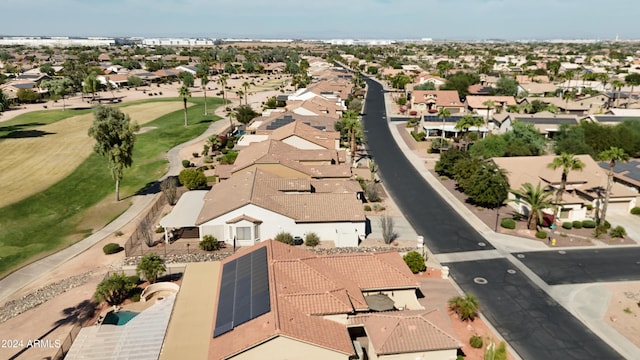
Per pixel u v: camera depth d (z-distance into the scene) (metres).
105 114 64.00
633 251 50.44
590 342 34.97
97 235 53.94
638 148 82.75
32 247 50.81
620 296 41.41
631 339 35.31
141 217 59.31
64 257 48.28
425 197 67.62
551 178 62.09
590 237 53.94
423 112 132.12
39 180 74.06
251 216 50.16
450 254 49.56
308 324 28.80
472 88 151.12
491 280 44.16
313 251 49.12
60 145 96.50
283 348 26.83
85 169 80.19
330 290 32.22
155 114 134.50
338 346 27.62
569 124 89.12
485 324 37.06
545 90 152.62
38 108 147.00
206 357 27.86
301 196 53.78
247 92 182.88
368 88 194.88
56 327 35.94
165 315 32.78
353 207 52.91
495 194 60.59
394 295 36.62
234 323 29.03
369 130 113.38
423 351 29.05
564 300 40.69
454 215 60.69
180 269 45.19
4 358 32.06
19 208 61.94
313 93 134.38
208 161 83.50
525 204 60.09
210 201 55.03
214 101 160.50
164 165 82.50
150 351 28.69
